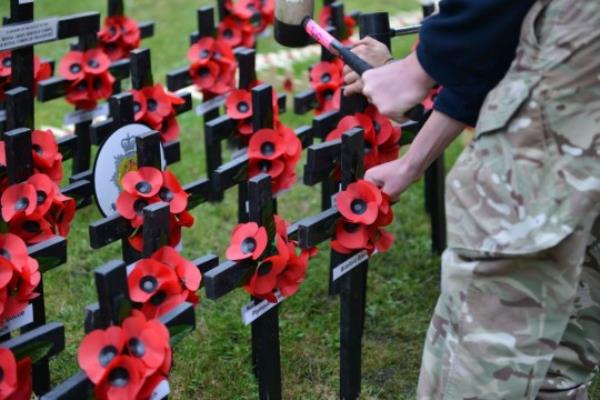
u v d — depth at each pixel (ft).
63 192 8.76
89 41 11.84
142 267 7.01
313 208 13.51
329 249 11.96
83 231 12.36
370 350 9.98
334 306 10.75
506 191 5.80
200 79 12.69
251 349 9.50
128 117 9.29
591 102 5.63
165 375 6.48
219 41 12.66
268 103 9.29
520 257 5.79
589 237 6.43
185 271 7.25
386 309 10.78
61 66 11.75
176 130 11.10
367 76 6.72
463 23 5.85
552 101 5.63
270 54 20.01
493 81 6.08
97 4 23.21
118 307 6.43
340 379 9.03
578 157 5.66
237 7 14.21
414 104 6.54
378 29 8.80
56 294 10.86
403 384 9.43
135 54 10.64
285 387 9.26
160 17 22.62
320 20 12.96
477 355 6.03
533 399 6.11
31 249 7.40
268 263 7.81
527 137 5.71
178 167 14.29
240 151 11.09
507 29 5.82
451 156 15.06
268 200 7.66
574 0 5.52
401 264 11.87
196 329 10.11
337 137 9.16
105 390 6.33
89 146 12.71
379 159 9.32
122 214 8.14
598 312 6.63
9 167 8.00
